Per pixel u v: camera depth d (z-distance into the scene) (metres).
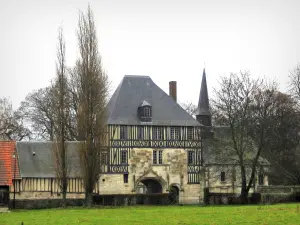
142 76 68.25
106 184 62.59
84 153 51.03
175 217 34.50
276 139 67.62
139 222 31.70
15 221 33.56
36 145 61.44
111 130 63.47
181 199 65.25
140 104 65.94
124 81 67.31
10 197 57.41
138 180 63.94
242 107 59.00
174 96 71.69
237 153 57.22
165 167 65.12
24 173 58.28
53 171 59.16
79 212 41.69
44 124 76.75
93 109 51.53
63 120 51.50
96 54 52.59
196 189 65.94
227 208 43.25
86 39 52.59
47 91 76.06
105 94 52.25
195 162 66.38
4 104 77.62
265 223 29.92
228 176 65.56
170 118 66.19
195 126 66.75
